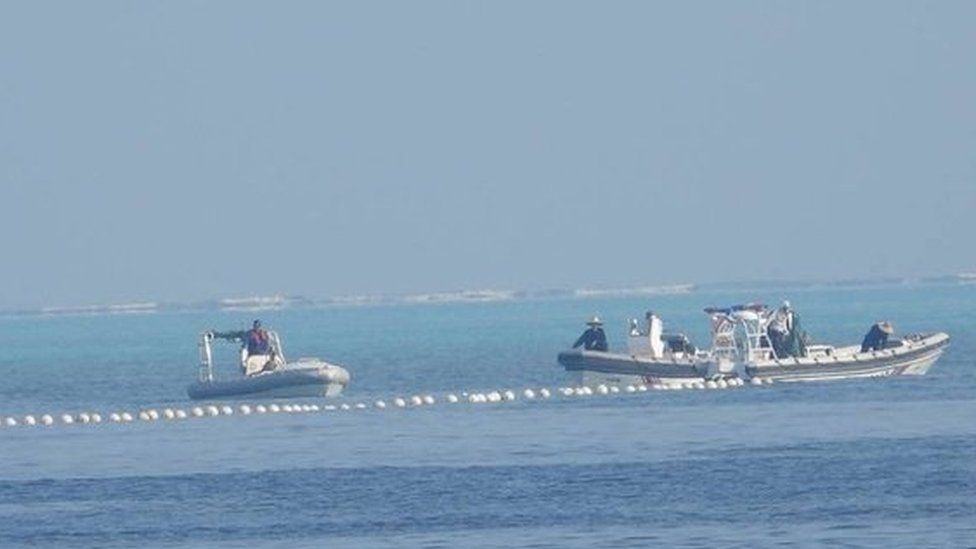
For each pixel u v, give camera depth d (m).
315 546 120.75
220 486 148.00
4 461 170.62
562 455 159.62
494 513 130.50
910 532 118.38
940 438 163.38
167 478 154.00
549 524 125.50
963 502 128.62
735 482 140.88
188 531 127.81
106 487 149.88
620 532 121.62
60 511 138.12
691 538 118.62
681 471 147.38
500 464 154.75
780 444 162.12
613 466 151.38
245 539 124.31
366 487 144.50
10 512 138.38
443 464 156.12
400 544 120.12
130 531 128.62
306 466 158.12
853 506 128.38
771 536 118.50
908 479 139.50
